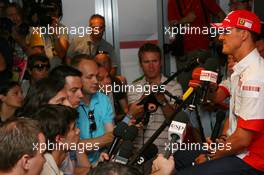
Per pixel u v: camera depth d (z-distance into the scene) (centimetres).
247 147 224
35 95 232
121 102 334
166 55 477
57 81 234
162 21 499
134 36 503
